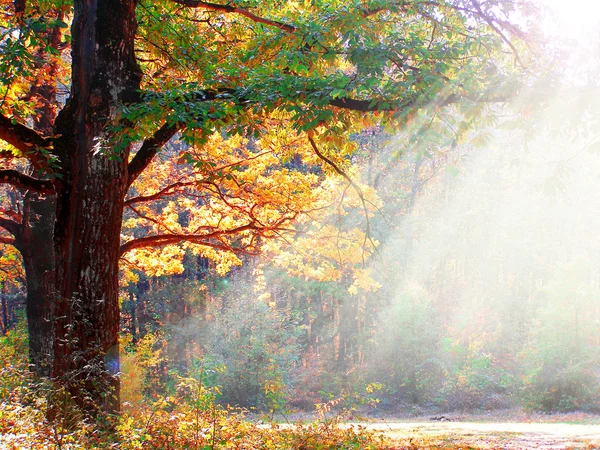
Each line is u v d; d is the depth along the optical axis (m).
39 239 13.22
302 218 12.31
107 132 7.48
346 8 8.44
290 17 9.57
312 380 31.22
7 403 6.04
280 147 11.66
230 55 9.52
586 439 9.16
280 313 32.00
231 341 28.59
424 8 8.95
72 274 7.66
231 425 6.61
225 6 9.16
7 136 7.60
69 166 7.84
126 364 15.44
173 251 13.88
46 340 12.78
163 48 10.21
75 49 7.98
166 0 9.38
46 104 12.91
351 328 35.25
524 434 11.12
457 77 7.47
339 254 12.33
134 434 5.77
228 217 12.98
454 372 29.31
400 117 6.82
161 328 33.56
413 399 29.55
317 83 7.28
